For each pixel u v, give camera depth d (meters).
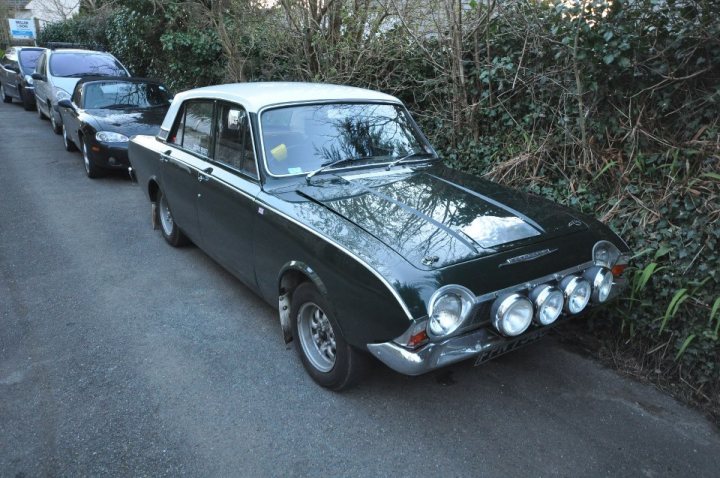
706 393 3.32
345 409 3.12
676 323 3.50
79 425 2.96
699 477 2.67
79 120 8.19
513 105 5.54
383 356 2.67
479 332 2.77
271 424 2.99
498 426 3.00
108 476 2.62
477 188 3.68
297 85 4.51
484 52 5.74
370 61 7.24
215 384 3.34
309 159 3.79
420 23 6.75
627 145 4.34
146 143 5.59
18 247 5.53
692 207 3.65
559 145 4.88
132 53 14.30
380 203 3.30
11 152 9.95
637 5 3.94
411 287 2.55
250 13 8.84
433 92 6.42
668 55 4.01
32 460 2.72
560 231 3.18
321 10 7.77
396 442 2.87
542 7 4.87
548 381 3.43
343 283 2.82
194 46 10.95
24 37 30.41
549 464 2.73
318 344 3.33
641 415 3.13
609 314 3.79
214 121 4.32
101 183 8.09
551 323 2.93
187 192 4.62
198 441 2.86
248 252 3.76
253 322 4.11
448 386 3.35
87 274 4.92
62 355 3.63
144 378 3.39
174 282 4.78
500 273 2.76
